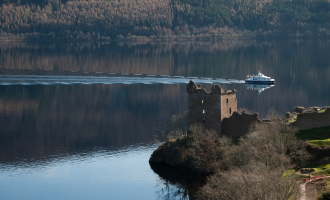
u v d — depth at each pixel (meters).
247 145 199.75
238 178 153.00
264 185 147.25
